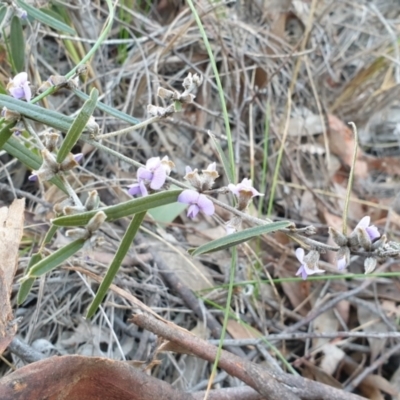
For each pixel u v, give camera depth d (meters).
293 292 0.33
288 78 0.42
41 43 0.35
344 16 0.49
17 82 0.18
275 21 0.43
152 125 0.36
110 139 0.34
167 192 0.16
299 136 0.40
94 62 0.36
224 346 0.28
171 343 0.21
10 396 0.15
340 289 0.34
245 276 0.32
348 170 0.41
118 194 0.32
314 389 0.22
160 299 0.30
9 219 0.18
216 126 0.38
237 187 0.17
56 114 0.18
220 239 0.16
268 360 0.26
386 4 0.51
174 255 0.31
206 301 0.29
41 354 0.22
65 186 0.17
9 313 0.16
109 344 0.26
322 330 0.32
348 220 0.38
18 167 0.32
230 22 0.39
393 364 0.31
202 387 0.26
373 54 0.43
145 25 0.39
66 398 0.17
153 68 0.37
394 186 0.41
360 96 0.44
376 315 0.33
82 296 0.28
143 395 0.18
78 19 0.34
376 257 0.16
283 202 0.37
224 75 0.38
